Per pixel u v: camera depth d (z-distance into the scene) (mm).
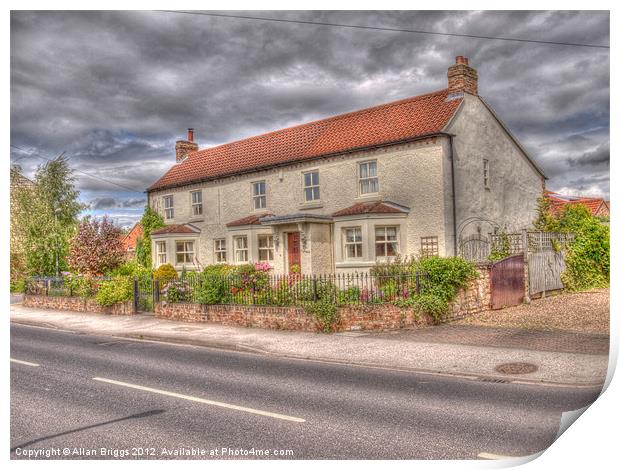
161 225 27797
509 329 12391
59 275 23812
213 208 25453
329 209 20859
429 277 13711
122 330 14992
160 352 11625
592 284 19438
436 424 6285
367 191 19938
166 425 6461
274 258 21312
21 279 25438
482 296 14953
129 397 7738
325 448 5613
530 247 17312
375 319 13062
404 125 19531
